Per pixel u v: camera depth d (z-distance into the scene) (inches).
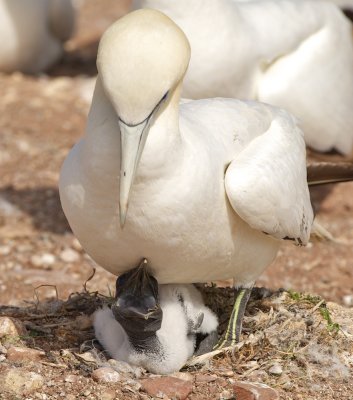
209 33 598.2
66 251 671.8
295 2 681.0
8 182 793.6
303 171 467.5
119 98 366.3
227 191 410.6
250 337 456.1
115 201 388.2
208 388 418.0
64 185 403.5
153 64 365.1
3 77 1034.7
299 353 443.8
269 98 650.8
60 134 888.9
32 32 1043.3
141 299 418.3
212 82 611.5
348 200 790.5
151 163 378.0
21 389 403.9
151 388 411.8
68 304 496.4
